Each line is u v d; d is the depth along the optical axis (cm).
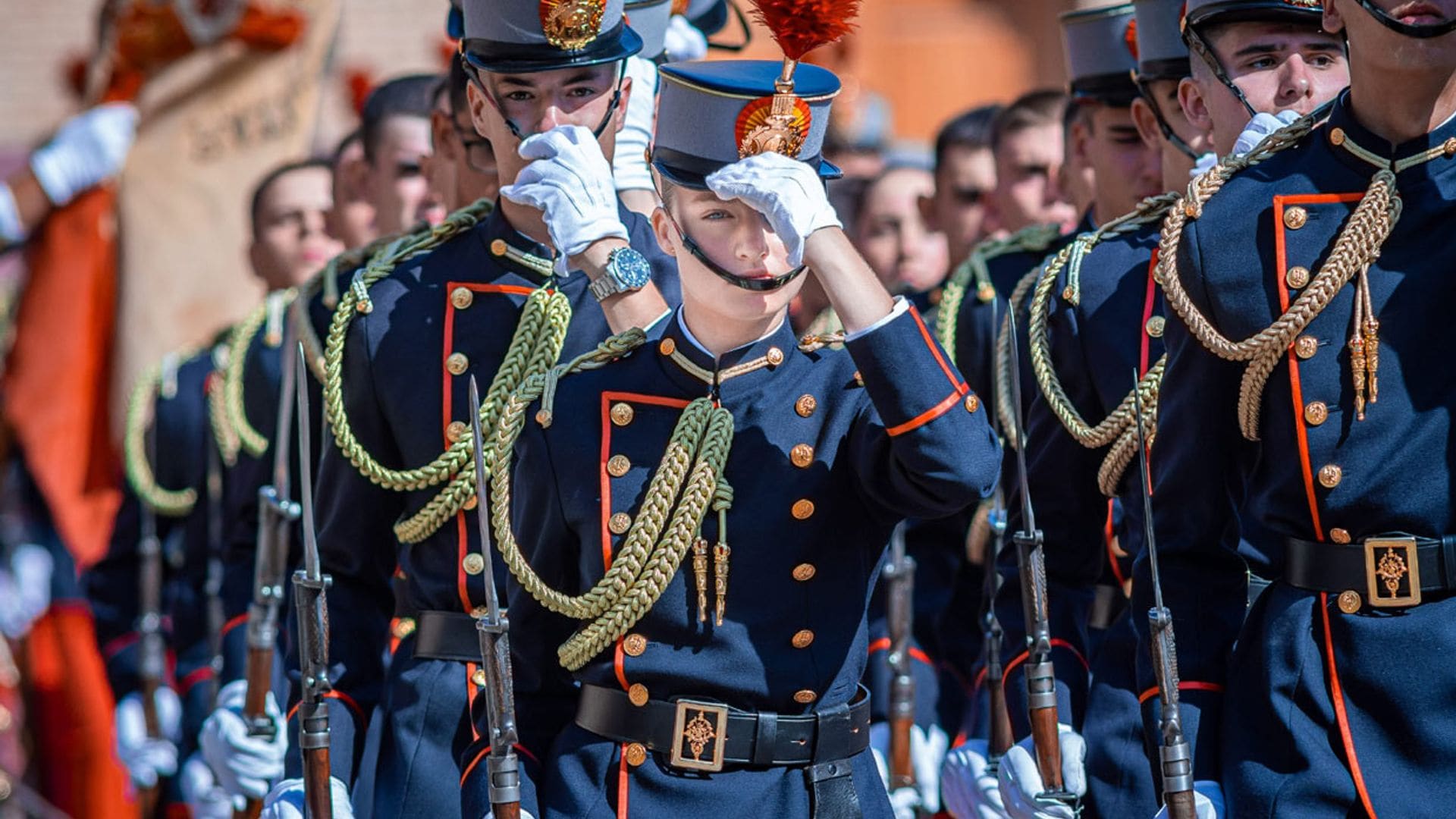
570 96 1427
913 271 2564
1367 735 1197
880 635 1877
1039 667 1312
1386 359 1197
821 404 1230
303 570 1479
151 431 2403
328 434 1500
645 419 1243
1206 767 1251
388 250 1526
